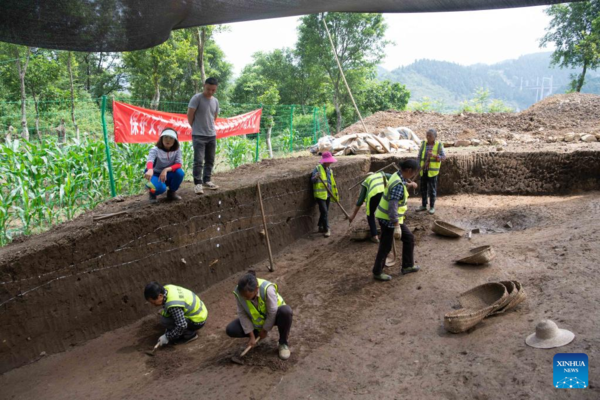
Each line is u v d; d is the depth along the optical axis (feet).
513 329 12.30
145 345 15.66
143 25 10.42
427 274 18.15
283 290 19.54
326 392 11.59
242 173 28.12
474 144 40.60
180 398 12.14
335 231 28.14
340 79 103.19
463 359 11.54
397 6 10.66
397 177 17.56
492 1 9.40
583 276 14.62
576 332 11.16
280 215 25.63
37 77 61.62
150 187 18.57
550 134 43.47
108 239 16.49
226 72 120.47
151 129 24.34
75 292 15.44
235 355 14.12
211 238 20.95
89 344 15.65
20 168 19.33
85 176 22.12
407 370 11.80
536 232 21.12
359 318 15.83
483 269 17.44
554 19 86.53
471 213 27.71
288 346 14.58
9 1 8.61
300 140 50.93
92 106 65.16
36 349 14.37
